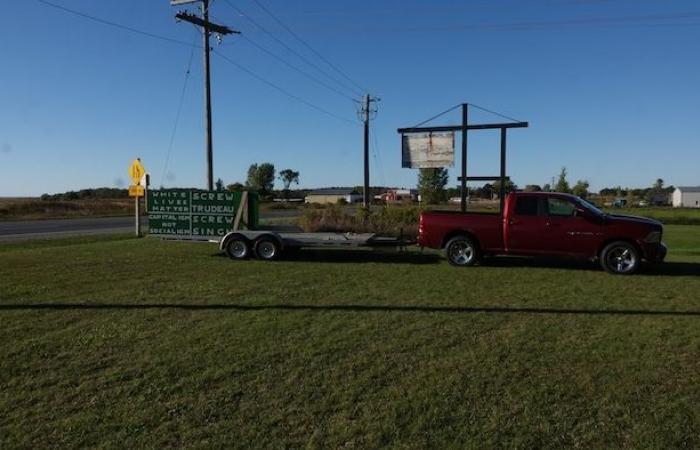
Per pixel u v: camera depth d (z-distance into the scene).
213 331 7.34
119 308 8.69
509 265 14.36
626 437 4.44
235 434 4.48
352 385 5.47
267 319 7.98
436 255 16.47
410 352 6.49
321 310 8.59
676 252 19.52
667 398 5.18
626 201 102.75
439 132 21.45
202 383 5.53
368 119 40.31
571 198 13.60
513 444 4.33
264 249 15.17
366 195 40.06
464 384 5.50
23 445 4.31
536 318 8.17
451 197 91.25
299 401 5.10
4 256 15.77
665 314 8.48
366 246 15.40
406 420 4.71
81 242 21.75
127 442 4.36
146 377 5.68
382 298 9.58
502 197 18.67
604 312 8.60
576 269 13.70
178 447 4.28
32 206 56.47
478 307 8.90
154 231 17.05
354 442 4.35
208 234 16.62
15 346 6.68
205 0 27.25
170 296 9.67
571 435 4.47
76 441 4.37
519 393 5.28
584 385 5.49
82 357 6.30
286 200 127.50
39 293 9.91
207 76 27.81
